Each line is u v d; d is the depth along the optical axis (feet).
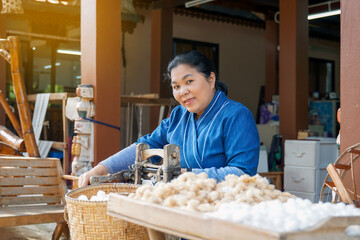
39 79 31.71
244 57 41.34
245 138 7.43
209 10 36.42
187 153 7.96
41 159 13.65
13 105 30.04
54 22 27.99
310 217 3.97
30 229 16.24
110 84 14.98
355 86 9.25
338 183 7.33
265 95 36.04
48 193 13.57
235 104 7.73
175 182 5.76
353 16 9.28
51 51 31.96
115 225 6.36
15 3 20.80
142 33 35.32
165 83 30.99
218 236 3.89
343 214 4.40
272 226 3.76
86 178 8.21
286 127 23.16
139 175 7.66
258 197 5.09
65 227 12.82
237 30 40.88
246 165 7.31
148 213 4.73
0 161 13.08
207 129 7.72
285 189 18.43
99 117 14.75
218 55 39.58
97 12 14.71
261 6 34.65
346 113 9.40
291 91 23.04
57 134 21.63
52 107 22.58
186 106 7.78
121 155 8.57
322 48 45.88
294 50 23.02
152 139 8.87
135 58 35.01
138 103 19.70
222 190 5.40
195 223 4.13
